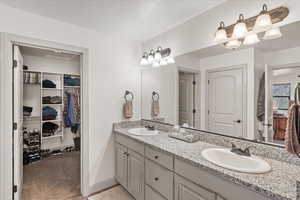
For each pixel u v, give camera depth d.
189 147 1.59
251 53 1.45
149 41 2.64
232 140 1.56
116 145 2.44
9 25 1.72
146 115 2.69
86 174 2.23
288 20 1.21
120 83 2.57
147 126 2.51
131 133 2.20
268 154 1.32
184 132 1.96
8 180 1.73
